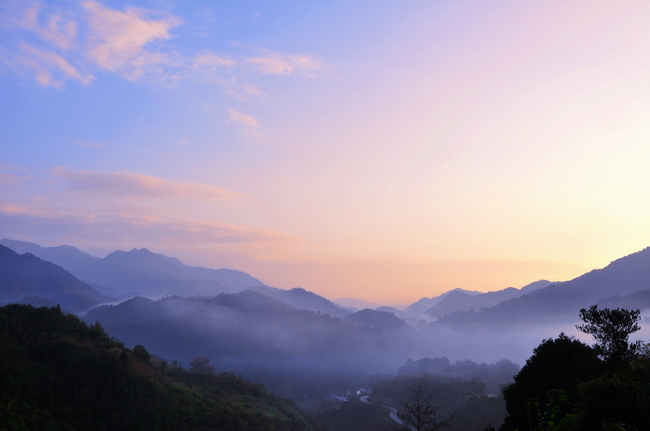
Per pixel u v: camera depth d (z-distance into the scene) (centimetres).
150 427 6206
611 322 2939
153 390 6950
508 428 2994
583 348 2981
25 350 6488
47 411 5425
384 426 12181
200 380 10638
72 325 7794
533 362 3095
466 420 9488
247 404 9919
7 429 4778
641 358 2278
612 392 1539
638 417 1448
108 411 6034
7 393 5441
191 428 6619
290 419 10444
